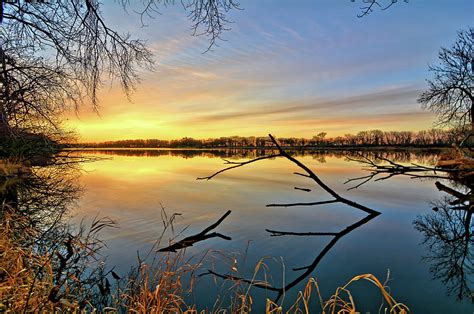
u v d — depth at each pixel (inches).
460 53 754.2
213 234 216.4
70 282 102.7
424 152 1691.7
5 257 93.6
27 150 504.7
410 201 356.5
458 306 120.2
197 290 131.3
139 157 1829.5
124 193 421.4
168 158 1641.2
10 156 468.1
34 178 518.3
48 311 76.9
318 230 235.9
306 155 1827.0
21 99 376.5
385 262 169.3
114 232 220.4
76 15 210.7
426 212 297.9
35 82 377.7
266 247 192.9
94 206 323.9
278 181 565.6
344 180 567.2
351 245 198.1
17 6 237.8
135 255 168.9
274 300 128.0
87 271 136.1
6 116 376.5
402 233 225.0
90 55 222.8
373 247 194.4
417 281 144.0
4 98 366.6
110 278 129.7
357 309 119.8
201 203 345.4
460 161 415.5
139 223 249.0
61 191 425.1
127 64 227.8
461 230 230.2
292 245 197.0
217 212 297.9
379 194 405.7
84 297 96.2
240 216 281.0
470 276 146.6
